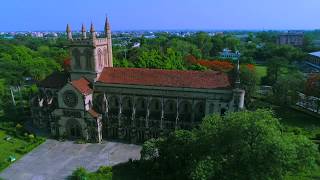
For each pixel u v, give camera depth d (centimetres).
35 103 13338
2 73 17675
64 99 11706
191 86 11038
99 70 12256
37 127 13288
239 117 7338
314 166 8200
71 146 11325
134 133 11475
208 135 7594
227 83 10831
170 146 8469
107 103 11950
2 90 15938
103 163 10000
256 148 7025
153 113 11662
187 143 8238
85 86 11862
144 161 9206
